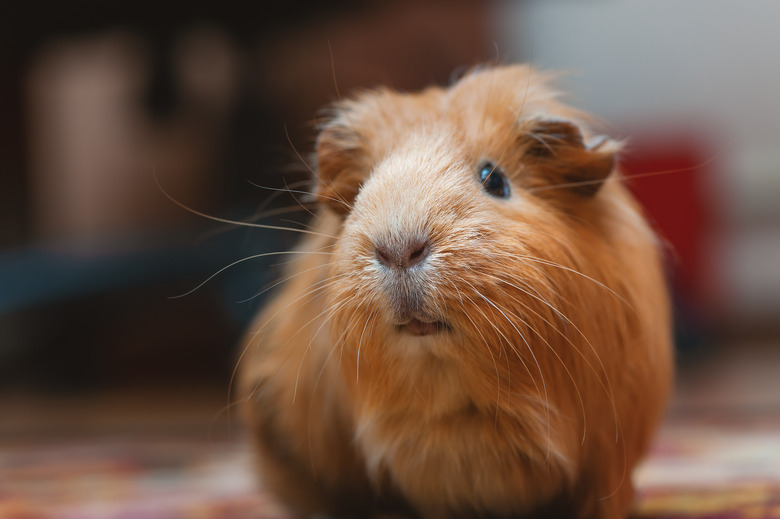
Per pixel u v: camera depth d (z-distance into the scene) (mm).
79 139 1407
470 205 355
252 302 796
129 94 1251
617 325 388
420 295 344
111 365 1140
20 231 1281
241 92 948
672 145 1106
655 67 1307
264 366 431
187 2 913
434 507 398
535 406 369
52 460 629
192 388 1012
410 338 357
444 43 1249
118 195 1401
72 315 1035
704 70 1301
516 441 374
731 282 1328
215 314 1200
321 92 1207
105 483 546
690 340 1012
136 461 617
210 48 1094
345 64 1220
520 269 352
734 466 504
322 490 439
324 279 391
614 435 391
